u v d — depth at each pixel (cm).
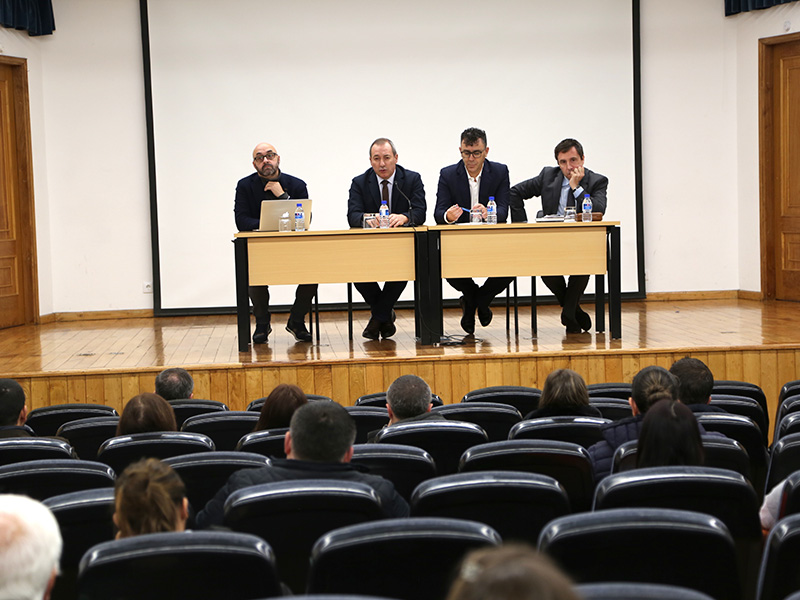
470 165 620
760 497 296
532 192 654
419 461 248
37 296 845
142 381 558
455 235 579
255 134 881
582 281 630
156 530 178
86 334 758
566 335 638
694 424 229
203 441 282
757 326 677
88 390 557
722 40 898
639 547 160
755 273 895
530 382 561
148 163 872
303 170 888
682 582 164
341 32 880
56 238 870
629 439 274
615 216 898
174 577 156
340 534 161
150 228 880
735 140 904
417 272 582
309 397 379
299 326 641
